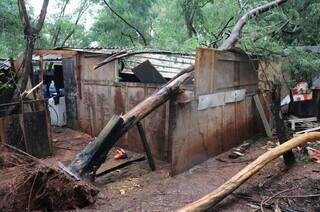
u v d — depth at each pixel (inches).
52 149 322.7
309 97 396.8
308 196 214.2
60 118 434.0
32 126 305.7
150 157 277.0
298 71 366.3
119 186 243.6
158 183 248.1
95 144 234.5
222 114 310.7
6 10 390.6
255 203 207.6
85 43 706.8
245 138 353.1
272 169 266.2
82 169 224.5
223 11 508.1
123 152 311.7
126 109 345.4
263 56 343.6
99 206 209.5
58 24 657.6
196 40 430.3
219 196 195.6
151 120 313.9
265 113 372.5
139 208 206.7
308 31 425.7
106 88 365.1
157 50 362.0
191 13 587.5
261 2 433.7
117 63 352.2
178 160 263.1
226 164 287.1
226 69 307.0
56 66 459.5
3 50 424.2
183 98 268.1
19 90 325.7
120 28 665.6
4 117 288.4
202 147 288.7
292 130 363.9
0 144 269.6
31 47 332.8
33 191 203.6
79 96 403.5
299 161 280.1
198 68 270.1
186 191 231.8
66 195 203.5
